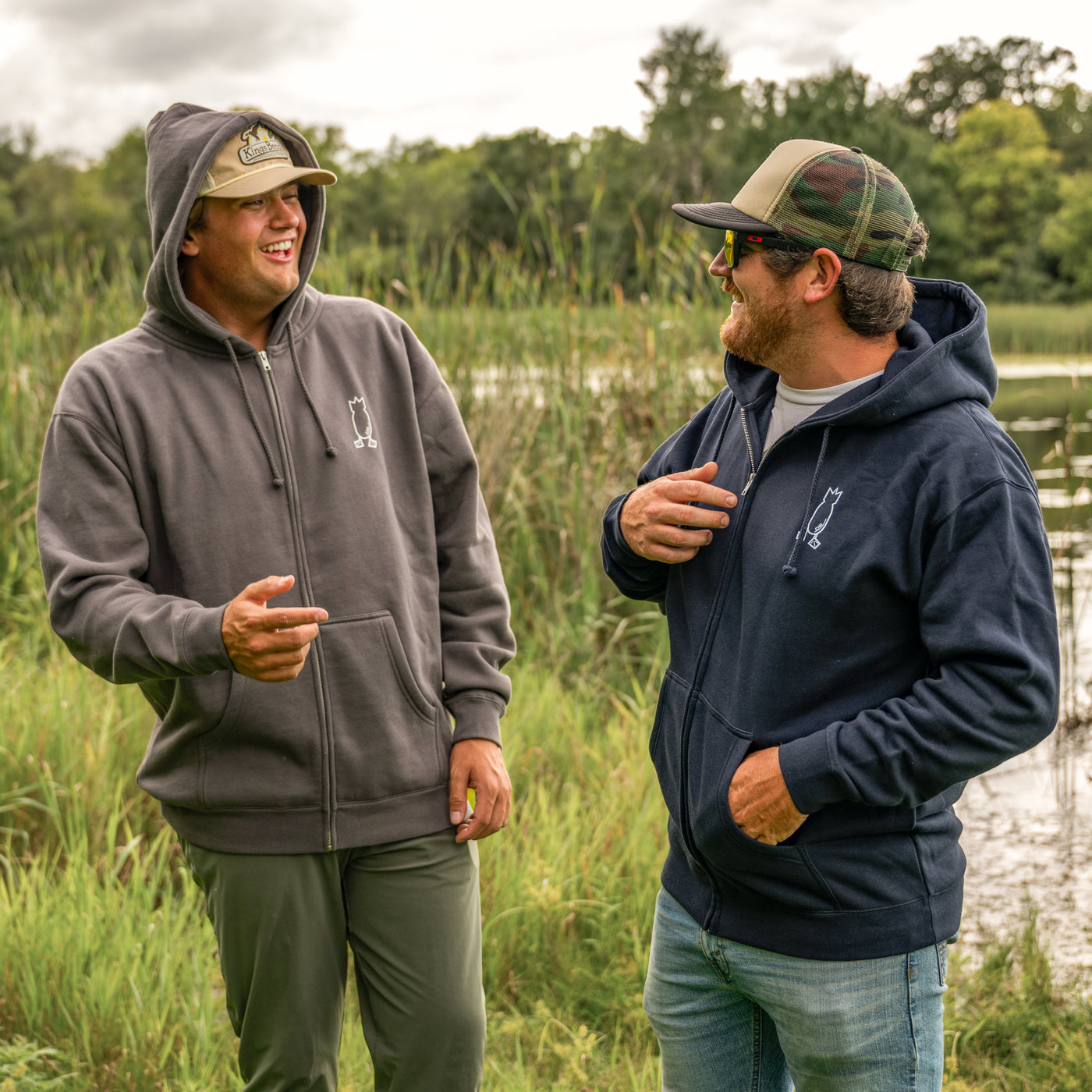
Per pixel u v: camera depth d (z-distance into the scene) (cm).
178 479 189
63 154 5478
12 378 571
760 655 165
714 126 5988
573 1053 241
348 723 191
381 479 200
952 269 5256
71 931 265
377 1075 204
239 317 197
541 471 500
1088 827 383
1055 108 8981
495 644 213
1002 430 161
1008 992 278
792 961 166
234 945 194
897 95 9188
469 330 543
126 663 176
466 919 200
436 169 5288
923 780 151
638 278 569
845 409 160
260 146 188
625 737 390
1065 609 521
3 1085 222
